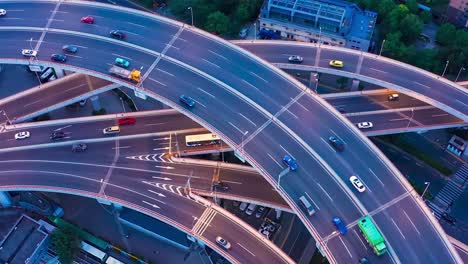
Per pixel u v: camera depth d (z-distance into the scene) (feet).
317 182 468.34
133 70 550.36
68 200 577.02
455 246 472.44
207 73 553.23
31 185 525.75
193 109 519.60
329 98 611.88
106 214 563.89
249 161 481.46
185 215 503.61
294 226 549.54
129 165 547.90
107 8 628.69
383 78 591.78
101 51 576.61
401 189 463.42
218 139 556.10
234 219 498.28
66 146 565.53
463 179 581.12
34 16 621.31
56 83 621.72
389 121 580.71
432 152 607.78
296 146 492.13
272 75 553.23
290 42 643.04
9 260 508.94
